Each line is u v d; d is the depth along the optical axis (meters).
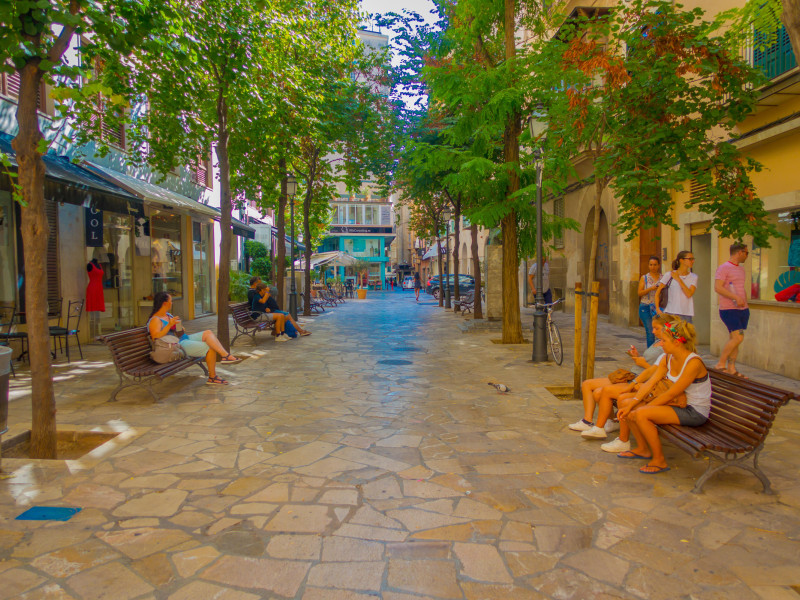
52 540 3.14
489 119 10.07
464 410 6.17
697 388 4.16
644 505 3.62
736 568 2.84
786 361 7.68
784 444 4.82
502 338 11.95
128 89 8.66
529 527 3.31
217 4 8.32
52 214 10.60
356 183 19.67
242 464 4.43
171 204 11.46
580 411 6.08
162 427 5.48
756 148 8.39
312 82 11.16
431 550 3.04
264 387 7.47
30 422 5.59
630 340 12.14
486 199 10.97
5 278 9.41
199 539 3.16
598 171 5.67
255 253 27.25
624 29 5.70
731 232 5.46
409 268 75.44
